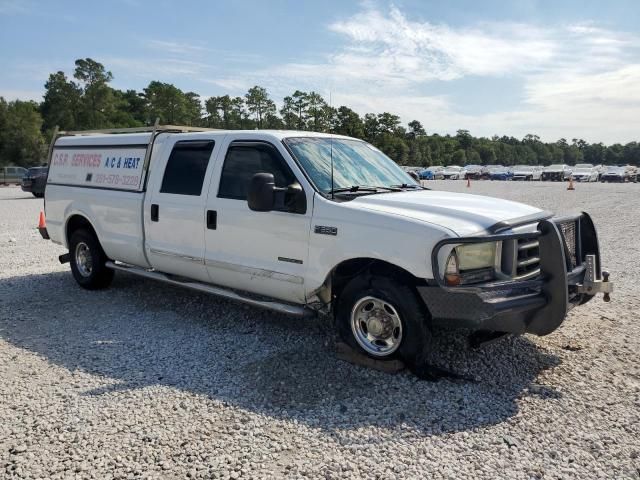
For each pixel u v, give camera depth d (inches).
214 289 222.8
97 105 3705.7
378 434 138.1
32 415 150.2
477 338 184.7
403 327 167.3
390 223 166.1
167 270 244.7
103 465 125.7
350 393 161.0
